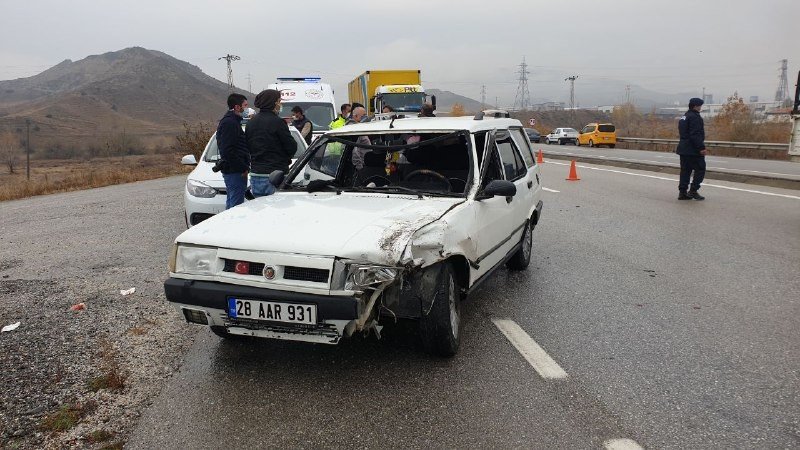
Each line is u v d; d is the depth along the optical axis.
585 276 6.15
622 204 11.05
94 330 4.67
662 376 3.72
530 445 2.96
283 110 15.07
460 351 4.18
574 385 3.62
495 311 5.07
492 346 4.27
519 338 4.41
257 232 3.68
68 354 4.19
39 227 9.90
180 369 3.95
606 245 7.59
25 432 3.14
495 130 5.54
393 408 3.36
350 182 5.62
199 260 3.66
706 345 4.23
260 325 3.54
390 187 4.72
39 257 7.39
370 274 3.35
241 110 7.02
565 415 3.25
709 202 11.06
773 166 20.31
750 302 5.21
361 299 3.37
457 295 4.16
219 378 3.80
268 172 6.85
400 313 3.71
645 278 6.03
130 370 3.93
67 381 3.76
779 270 6.26
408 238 3.47
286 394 3.56
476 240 4.33
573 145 44.34
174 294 3.66
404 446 2.97
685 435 3.02
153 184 18.17
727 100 41.16
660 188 13.37
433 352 4.01
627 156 26.78
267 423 3.22
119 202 13.07
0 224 10.52
